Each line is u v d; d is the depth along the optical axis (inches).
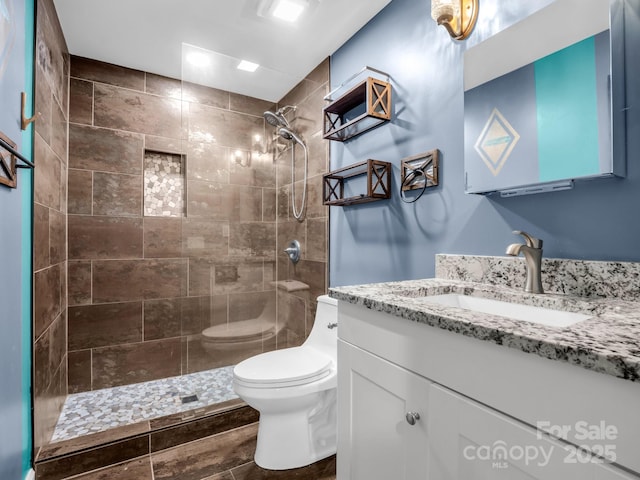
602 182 37.8
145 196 96.0
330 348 65.9
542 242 40.5
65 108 83.2
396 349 33.8
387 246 66.9
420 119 59.7
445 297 45.8
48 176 66.2
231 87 84.3
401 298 36.1
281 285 90.0
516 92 43.6
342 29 75.4
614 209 36.8
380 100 63.7
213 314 85.8
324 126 76.9
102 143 89.7
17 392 48.4
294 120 89.8
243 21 73.0
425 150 58.7
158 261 95.8
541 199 43.2
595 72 36.4
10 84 45.5
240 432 70.0
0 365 42.5
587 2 37.3
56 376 71.9
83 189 87.4
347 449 41.0
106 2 67.5
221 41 80.9
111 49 84.5
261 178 88.1
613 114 35.0
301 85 90.0
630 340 21.2
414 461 31.5
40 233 60.4
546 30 40.9
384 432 35.3
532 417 22.6
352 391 40.2
